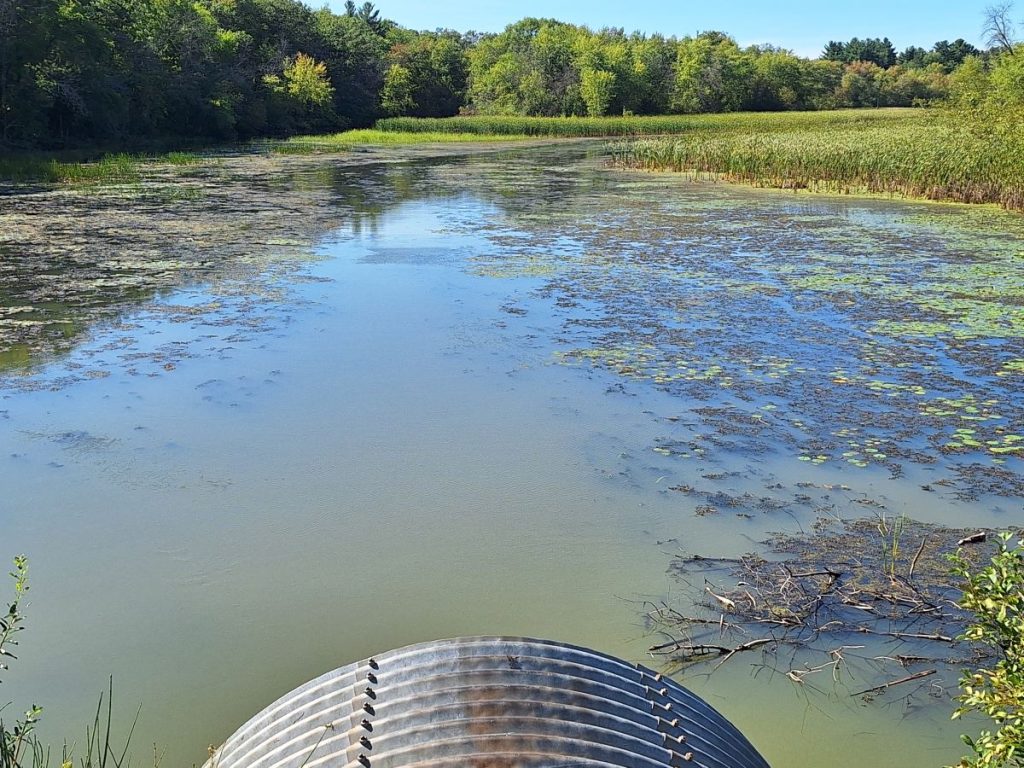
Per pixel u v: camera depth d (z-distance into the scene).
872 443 5.19
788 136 24.75
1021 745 2.06
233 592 3.73
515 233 12.54
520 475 4.81
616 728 1.90
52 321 7.80
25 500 4.52
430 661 2.06
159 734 2.89
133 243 11.66
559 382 6.27
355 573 3.87
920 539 4.09
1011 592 2.39
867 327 7.55
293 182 20.03
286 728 2.01
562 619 3.50
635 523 4.29
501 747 1.81
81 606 3.63
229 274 9.76
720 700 3.01
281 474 4.83
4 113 25.28
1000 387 6.08
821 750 2.77
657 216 14.15
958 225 12.91
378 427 5.46
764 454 5.07
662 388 6.14
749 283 9.22
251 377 6.36
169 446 5.18
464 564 3.93
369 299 8.62
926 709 2.96
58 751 2.79
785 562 3.91
